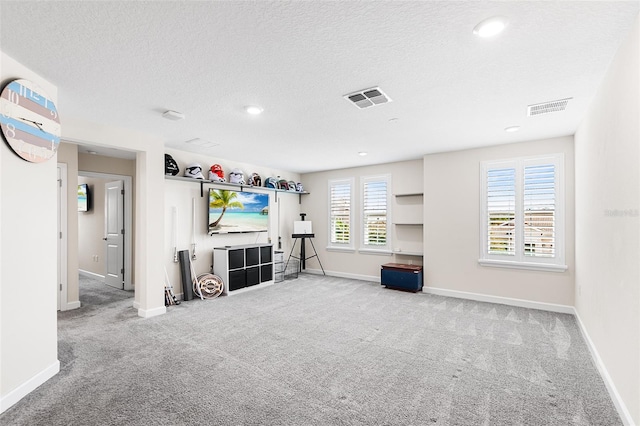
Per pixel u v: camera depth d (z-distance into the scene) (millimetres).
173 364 2664
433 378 2445
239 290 5309
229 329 3527
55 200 2473
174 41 1916
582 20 1712
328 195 6949
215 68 2268
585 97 2797
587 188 3170
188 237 5145
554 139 4199
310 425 1886
